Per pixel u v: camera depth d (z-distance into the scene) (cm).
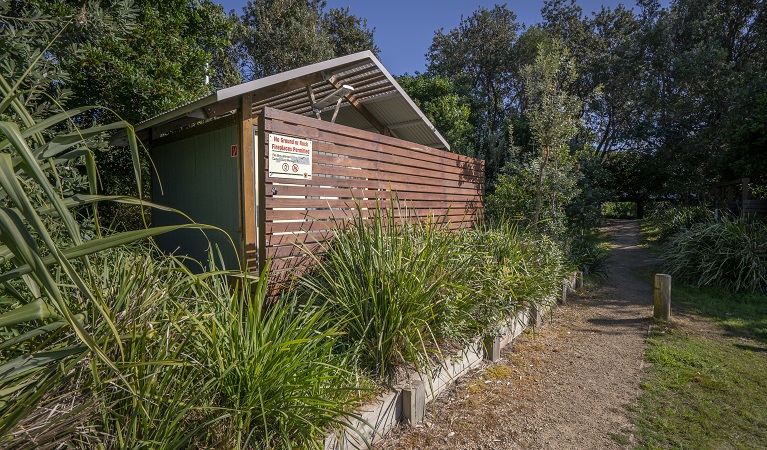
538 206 760
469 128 1373
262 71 1794
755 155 1123
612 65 2050
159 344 197
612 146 2170
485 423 313
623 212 2588
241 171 439
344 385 270
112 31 486
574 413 333
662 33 1886
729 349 488
